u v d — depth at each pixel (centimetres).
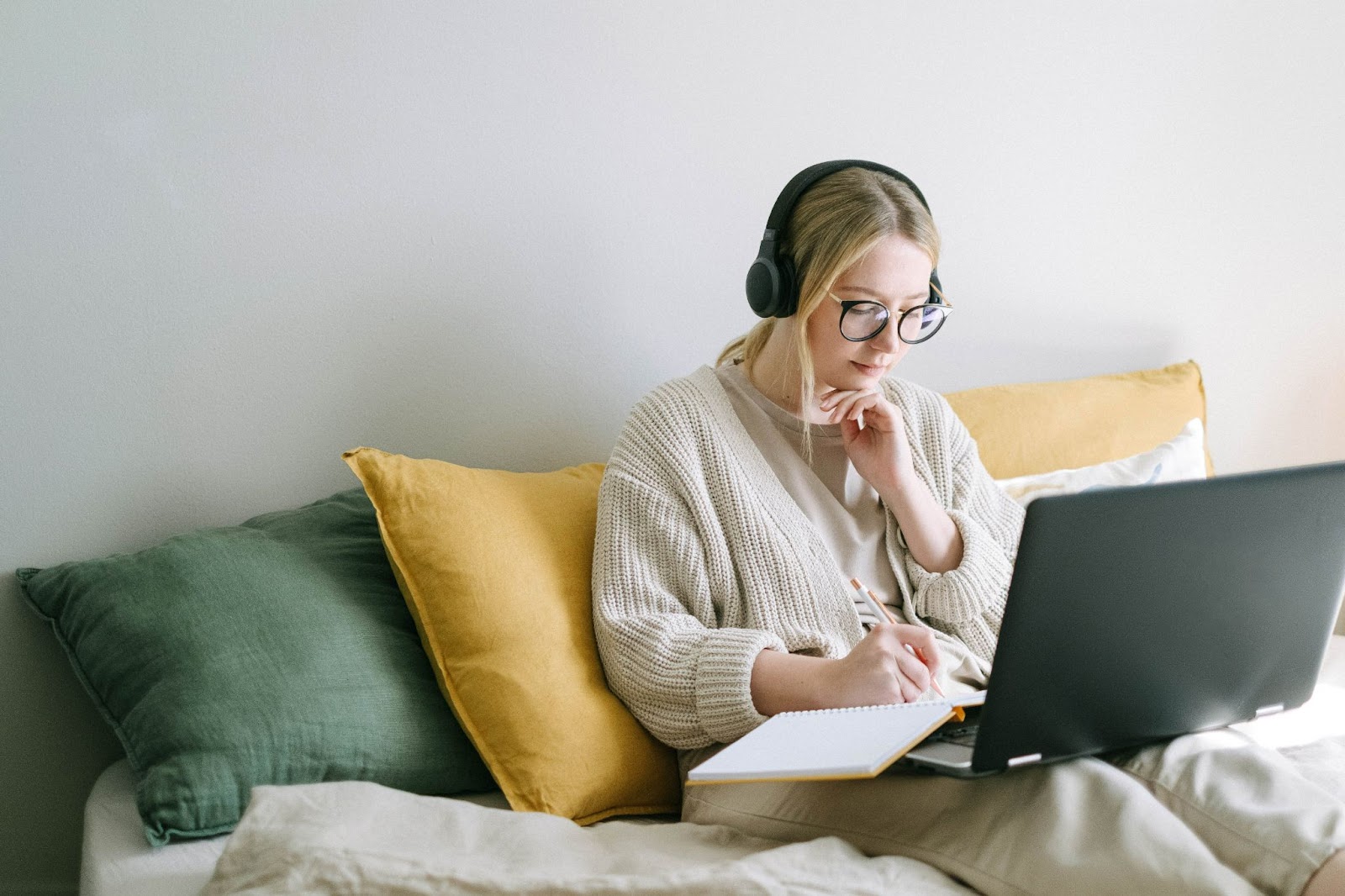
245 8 141
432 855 95
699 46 167
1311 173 212
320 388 150
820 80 175
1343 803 90
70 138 135
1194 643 97
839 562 139
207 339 144
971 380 194
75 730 142
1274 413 218
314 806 100
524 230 159
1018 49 188
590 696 127
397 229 152
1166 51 198
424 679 130
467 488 134
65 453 139
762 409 143
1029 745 93
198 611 123
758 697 118
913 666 112
